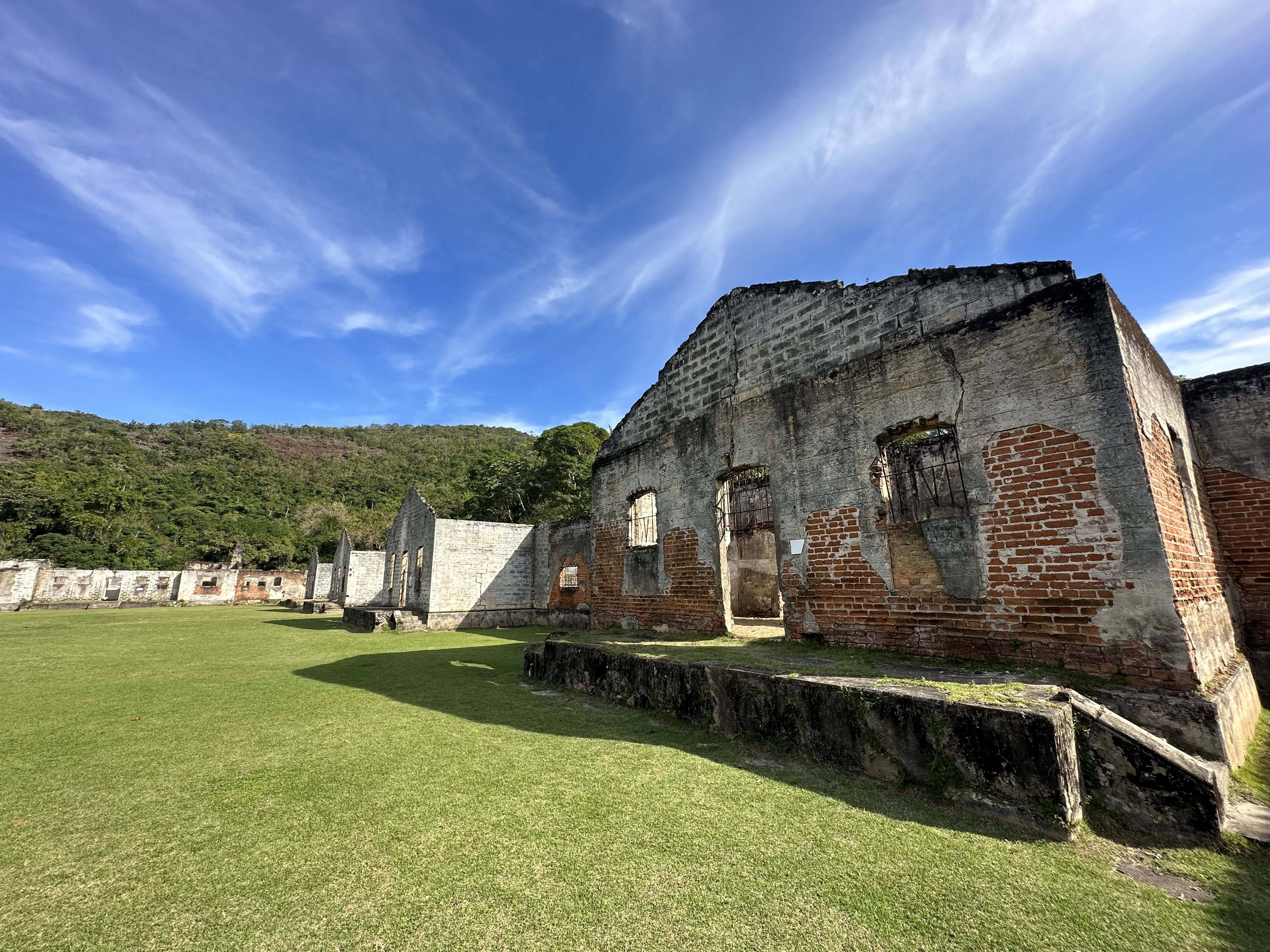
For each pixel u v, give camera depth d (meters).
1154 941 2.13
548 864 2.67
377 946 2.06
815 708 4.16
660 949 2.04
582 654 6.77
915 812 3.26
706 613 7.96
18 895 2.43
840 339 6.64
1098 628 4.32
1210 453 6.45
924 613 5.41
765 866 2.65
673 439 8.93
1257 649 5.92
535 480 31.17
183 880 2.54
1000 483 5.02
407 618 15.39
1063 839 2.92
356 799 3.46
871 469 6.07
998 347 5.18
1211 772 3.02
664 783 3.71
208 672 8.19
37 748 4.54
